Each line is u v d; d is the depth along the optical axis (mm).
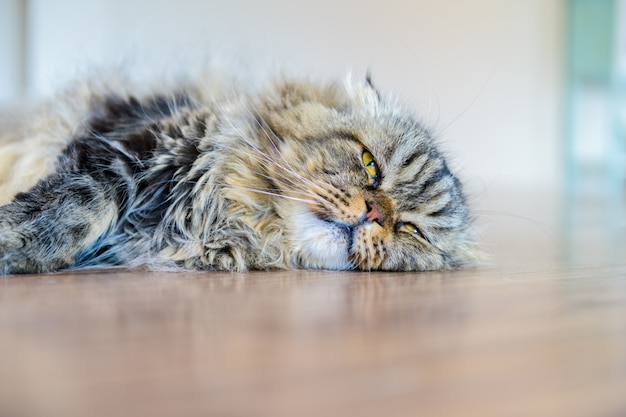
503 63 1239
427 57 1108
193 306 269
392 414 144
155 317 248
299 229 415
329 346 204
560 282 348
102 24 946
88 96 487
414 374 175
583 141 1375
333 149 420
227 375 169
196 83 496
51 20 955
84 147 398
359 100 461
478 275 389
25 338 209
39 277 341
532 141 1312
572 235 753
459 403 152
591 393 163
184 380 164
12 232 345
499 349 205
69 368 174
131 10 949
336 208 410
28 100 583
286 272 400
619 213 1122
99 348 197
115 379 165
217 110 437
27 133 491
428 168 449
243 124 434
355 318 252
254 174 421
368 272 411
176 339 210
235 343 205
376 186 423
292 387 160
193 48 785
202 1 959
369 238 413
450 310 269
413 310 268
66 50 942
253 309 265
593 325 246
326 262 425
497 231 838
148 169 405
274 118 442
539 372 180
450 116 1044
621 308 275
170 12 947
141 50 703
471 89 1177
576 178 1372
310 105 445
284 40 983
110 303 272
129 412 141
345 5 1021
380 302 284
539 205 1186
